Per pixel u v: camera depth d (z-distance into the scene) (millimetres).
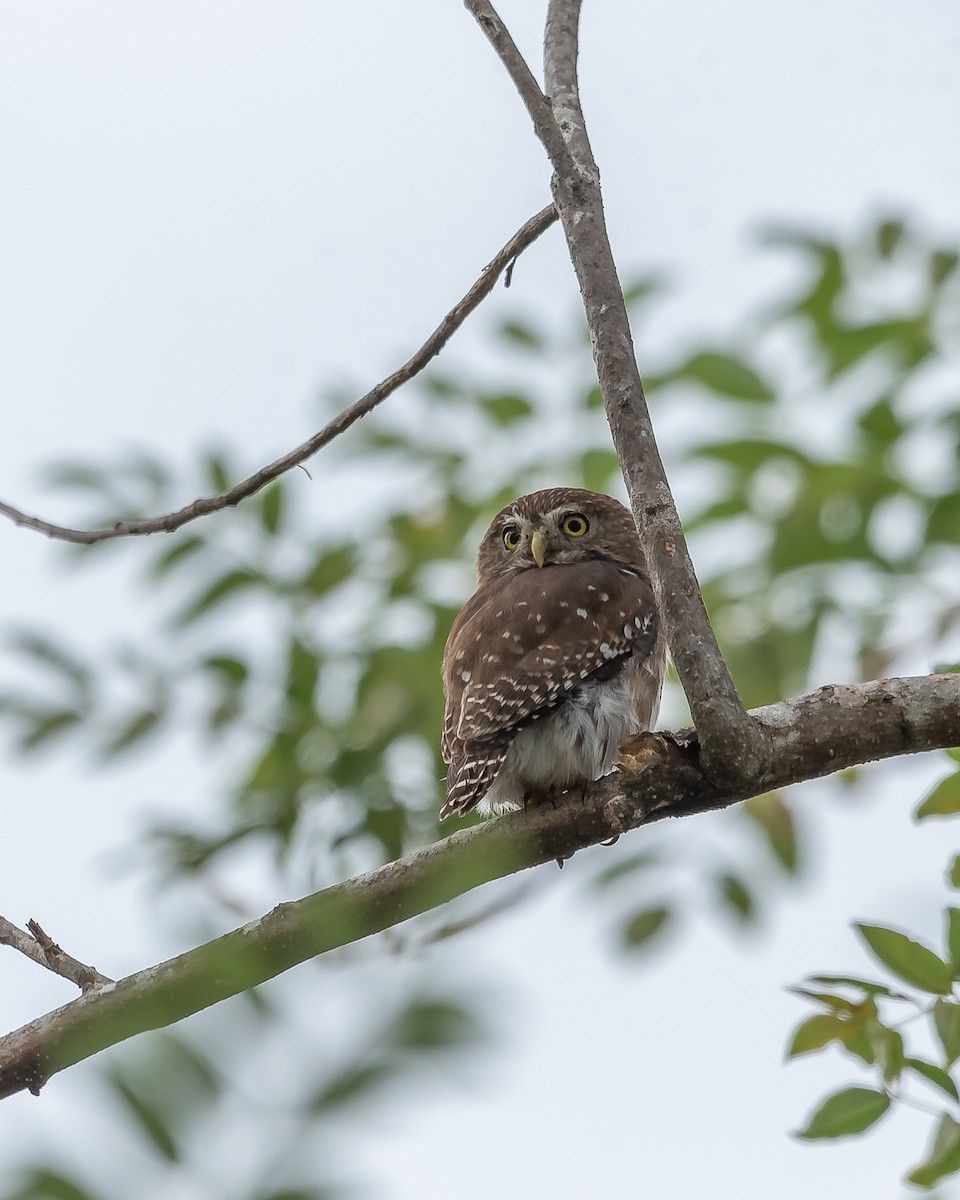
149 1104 2816
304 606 11031
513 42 7129
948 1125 5895
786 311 10703
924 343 10539
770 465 10547
